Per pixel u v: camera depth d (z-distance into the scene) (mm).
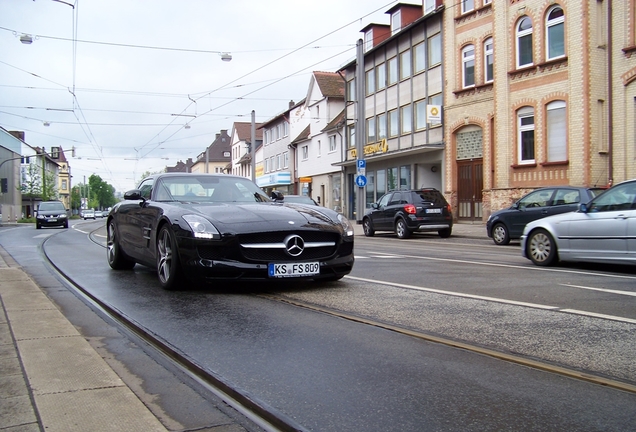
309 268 6465
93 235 21625
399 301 6129
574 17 19734
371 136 35594
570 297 6375
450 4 26938
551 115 20906
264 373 3725
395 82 32375
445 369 3795
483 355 4102
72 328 5012
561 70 20344
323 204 44688
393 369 3795
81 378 3641
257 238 6301
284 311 5641
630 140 18703
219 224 6340
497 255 12336
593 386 3461
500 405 3156
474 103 25469
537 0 21219
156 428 2895
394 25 32594
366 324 5066
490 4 24641
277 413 3047
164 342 4504
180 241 6469
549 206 14586
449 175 27109
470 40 25766
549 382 3533
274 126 58219
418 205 19672
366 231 22266
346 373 3717
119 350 4441
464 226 24484
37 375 3695
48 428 2871
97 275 8625
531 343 4391
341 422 2936
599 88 19453
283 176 51688
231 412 3156
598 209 9320
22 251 14164
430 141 28781
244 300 6246
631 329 4816
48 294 7004
